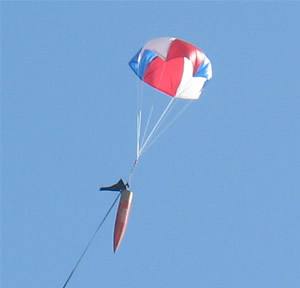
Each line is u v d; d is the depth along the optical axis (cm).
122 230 6600
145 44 7275
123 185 6688
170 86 7231
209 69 7319
